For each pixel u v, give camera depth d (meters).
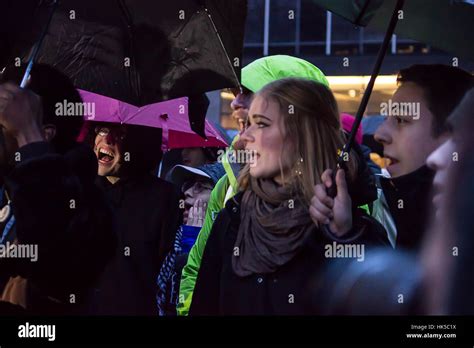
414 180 2.27
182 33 2.81
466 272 1.30
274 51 18.02
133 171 3.54
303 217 2.27
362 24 2.69
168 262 3.52
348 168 2.31
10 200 2.26
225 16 2.73
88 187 2.29
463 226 1.30
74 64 2.86
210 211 3.17
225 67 2.77
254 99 2.43
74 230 2.19
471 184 1.31
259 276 2.29
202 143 4.78
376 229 2.25
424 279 1.41
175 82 2.84
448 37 2.78
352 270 2.00
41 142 2.21
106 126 3.55
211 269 2.49
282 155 2.36
